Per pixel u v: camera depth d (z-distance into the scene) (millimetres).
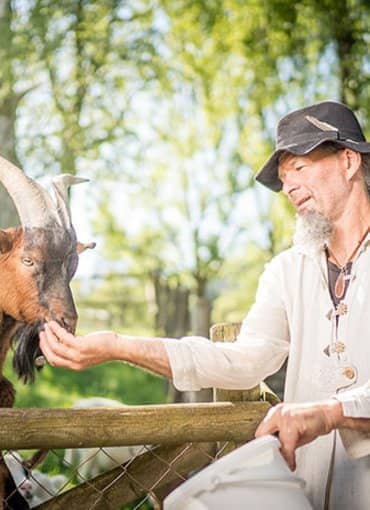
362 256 2650
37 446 2412
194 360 2559
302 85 13312
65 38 11719
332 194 2691
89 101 12383
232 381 2617
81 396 11734
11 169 3230
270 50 13336
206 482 2090
